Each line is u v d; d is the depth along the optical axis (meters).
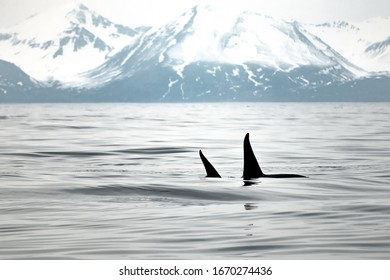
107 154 66.44
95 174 47.62
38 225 28.61
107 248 24.53
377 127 123.38
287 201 34.28
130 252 23.95
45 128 122.81
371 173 47.38
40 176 46.38
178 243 25.12
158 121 163.50
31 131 111.19
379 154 64.94
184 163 56.72
